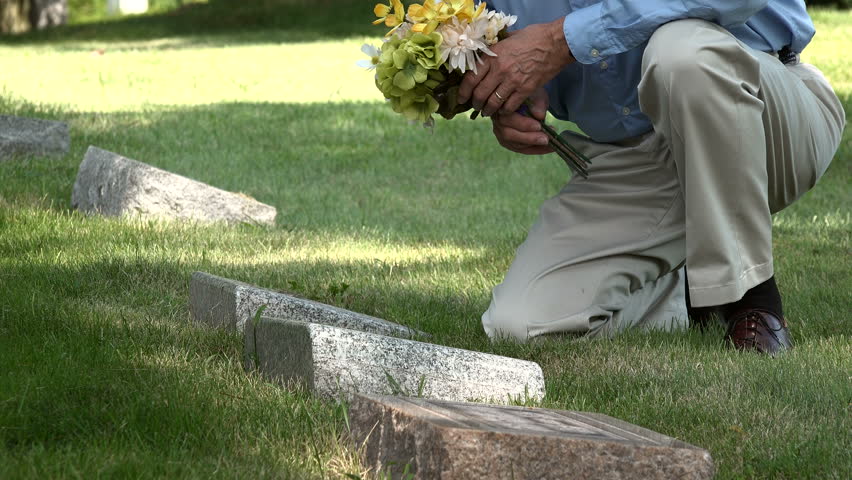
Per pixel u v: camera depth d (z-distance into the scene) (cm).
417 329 471
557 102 500
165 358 388
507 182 1115
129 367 364
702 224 422
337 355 349
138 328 434
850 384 381
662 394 374
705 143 416
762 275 436
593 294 469
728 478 298
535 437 268
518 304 468
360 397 307
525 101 451
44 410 315
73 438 296
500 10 493
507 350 441
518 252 494
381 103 1551
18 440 294
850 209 955
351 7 3128
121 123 1297
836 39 2055
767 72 437
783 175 458
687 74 409
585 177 479
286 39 2691
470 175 1151
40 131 1027
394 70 419
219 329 438
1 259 579
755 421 344
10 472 262
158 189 767
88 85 1742
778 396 373
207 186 786
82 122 1277
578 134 507
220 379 365
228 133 1297
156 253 625
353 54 2250
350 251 709
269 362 380
